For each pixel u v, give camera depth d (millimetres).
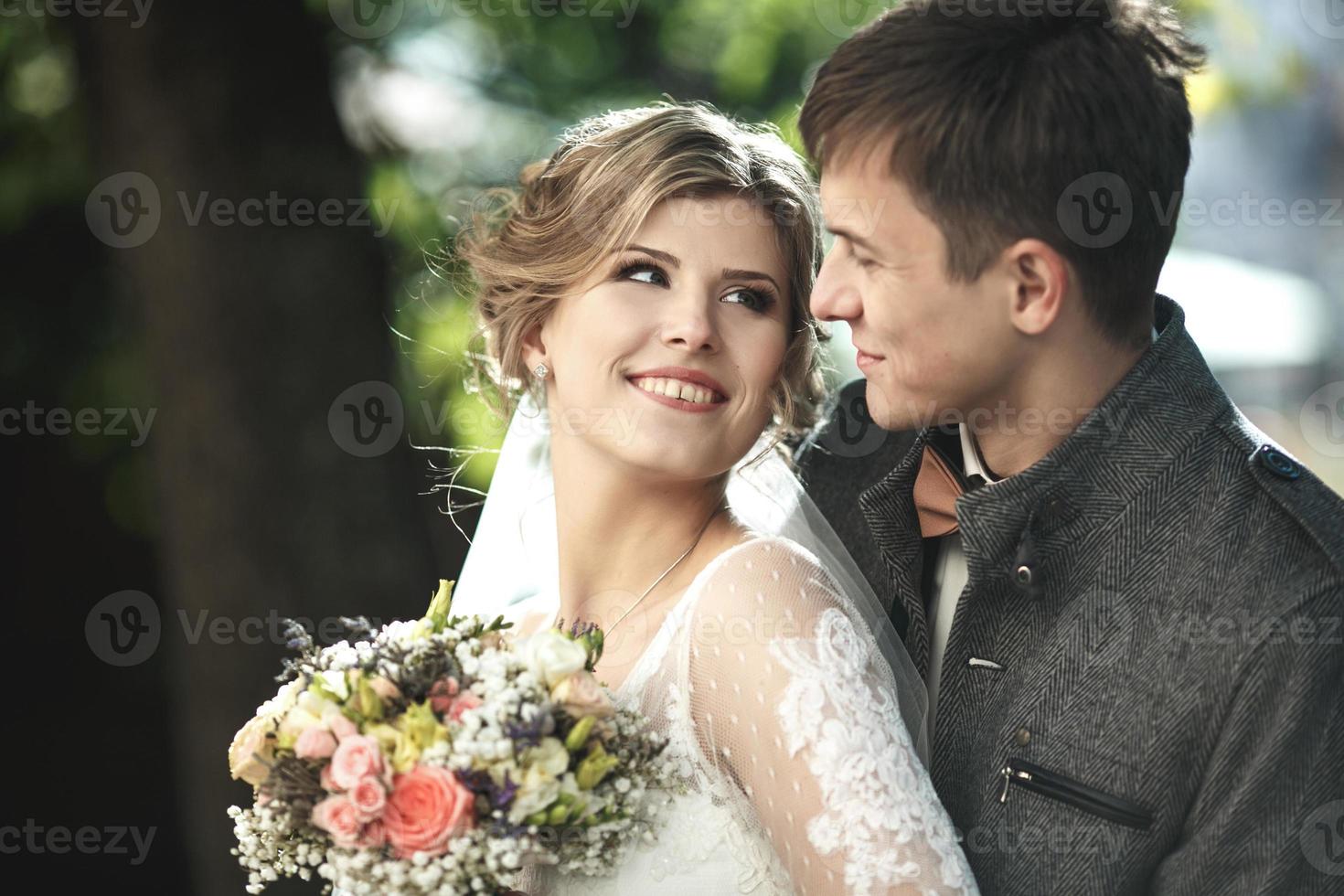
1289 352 13977
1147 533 3025
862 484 3838
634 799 2891
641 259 3182
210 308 6301
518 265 3336
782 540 3225
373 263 6664
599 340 3199
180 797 8062
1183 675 2912
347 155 6652
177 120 6305
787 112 8227
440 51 8445
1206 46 3098
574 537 3418
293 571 6344
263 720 2971
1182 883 2887
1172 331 3170
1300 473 3053
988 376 3018
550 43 8430
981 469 3273
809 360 3410
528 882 3176
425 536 6645
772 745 2932
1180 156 3006
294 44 6508
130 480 8734
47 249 9055
